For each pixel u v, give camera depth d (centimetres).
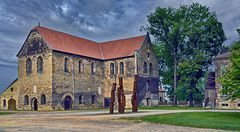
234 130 2045
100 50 7419
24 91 6303
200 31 6856
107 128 2178
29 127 2267
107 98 7000
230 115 3275
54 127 2255
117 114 3653
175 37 7125
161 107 6125
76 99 6362
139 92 6656
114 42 7481
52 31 6481
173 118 2848
